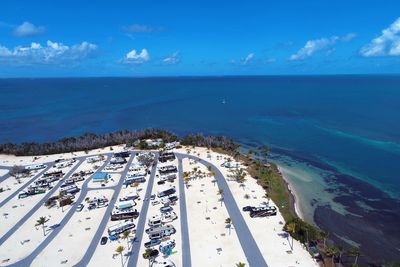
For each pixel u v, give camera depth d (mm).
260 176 150625
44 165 172250
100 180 147625
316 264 87375
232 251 93125
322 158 184875
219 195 130375
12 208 124000
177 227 106375
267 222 109188
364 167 167250
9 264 89562
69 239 101375
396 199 130500
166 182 145000
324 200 131000
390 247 99000
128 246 97000
